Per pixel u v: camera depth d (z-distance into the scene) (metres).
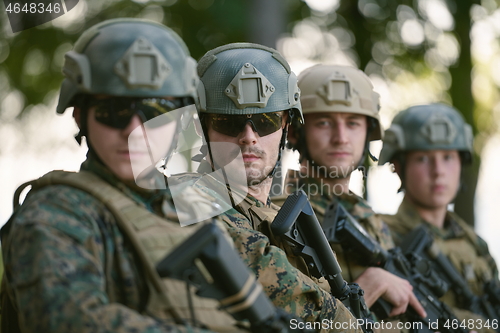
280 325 2.03
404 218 4.93
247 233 2.60
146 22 2.24
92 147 2.16
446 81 8.22
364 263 3.63
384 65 8.18
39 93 7.44
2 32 6.86
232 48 3.07
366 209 3.93
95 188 2.04
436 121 4.93
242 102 2.91
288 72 3.13
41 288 1.71
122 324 1.72
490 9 8.07
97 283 1.79
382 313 3.55
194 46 7.17
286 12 7.19
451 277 4.43
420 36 8.15
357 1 8.10
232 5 6.98
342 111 3.86
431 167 4.94
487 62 8.74
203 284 1.91
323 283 3.02
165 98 2.19
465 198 7.90
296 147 3.98
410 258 3.99
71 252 1.79
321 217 3.75
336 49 8.12
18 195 2.19
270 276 2.51
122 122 2.10
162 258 2.00
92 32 2.17
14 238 1.86
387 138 5.06
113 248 1.97
